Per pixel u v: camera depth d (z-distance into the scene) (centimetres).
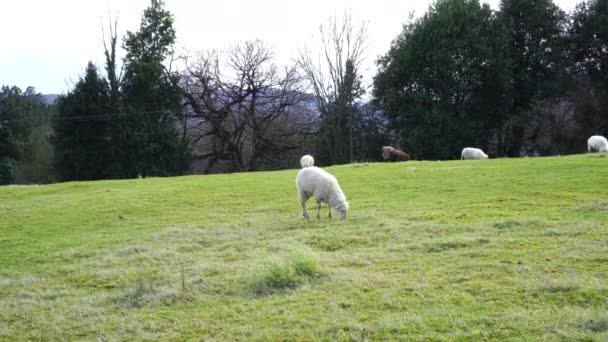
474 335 855
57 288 1330
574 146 6025
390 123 6272
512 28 5941
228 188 2703
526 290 1023
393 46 6300
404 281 1134
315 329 924
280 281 1173
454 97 5894
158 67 5991
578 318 875
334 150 6462
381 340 869
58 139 5772
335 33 6431
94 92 5781
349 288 1115
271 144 6688
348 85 6391
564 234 1412
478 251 1313
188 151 6016
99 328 1029
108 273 1405
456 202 1992
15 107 6625
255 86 6606
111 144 5759
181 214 2164
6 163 6228
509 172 2628
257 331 939
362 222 1750
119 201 2523
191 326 996
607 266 1132
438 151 5559
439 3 6075
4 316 1148
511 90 5878
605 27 5834
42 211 2416
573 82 5997
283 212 2062
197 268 1371
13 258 1636
